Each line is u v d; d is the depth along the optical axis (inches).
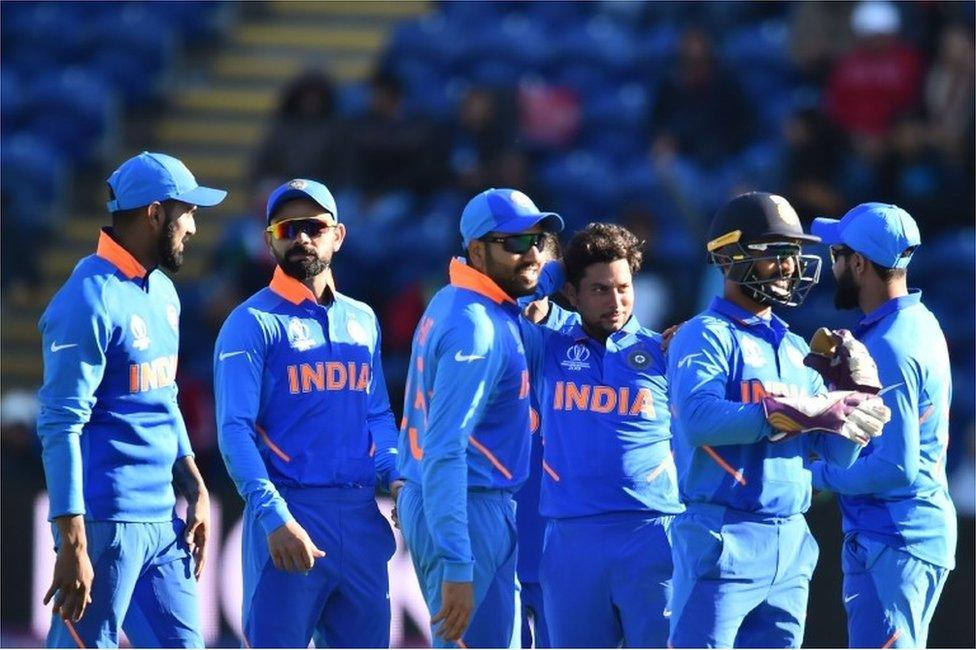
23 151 2098.9
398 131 1878.7
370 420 916.6
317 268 888.9
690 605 813.2
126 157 2197.3
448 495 778.8
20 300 2003.0
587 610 880.3
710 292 1592.0
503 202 810.8
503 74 2155.5
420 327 826.2
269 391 882.8
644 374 885.8
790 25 2086.6
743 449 805.2
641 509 875.4
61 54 2293.3
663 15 2246.6
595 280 875.4
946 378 869.2
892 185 1786.4
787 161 1734.7
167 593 865.5
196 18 2369.6
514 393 815.1
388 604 899.4
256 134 2226.9
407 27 2240.4
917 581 864.3
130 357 839.7
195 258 2068.2
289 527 839.1
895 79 1879.9
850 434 779.4
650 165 1894.7
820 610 1220.5
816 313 1637.6
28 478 1346.0
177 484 894.4
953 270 1769.2
